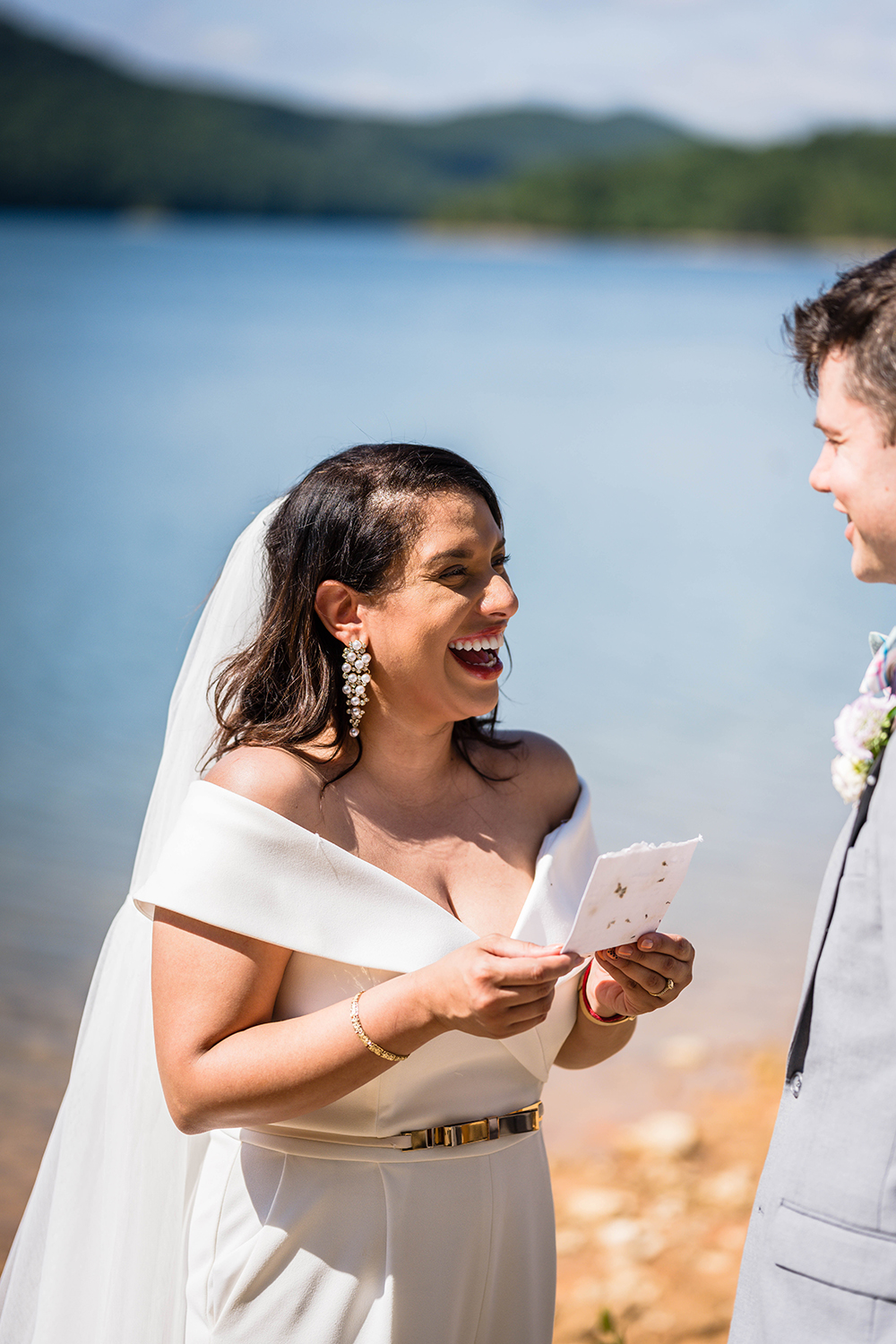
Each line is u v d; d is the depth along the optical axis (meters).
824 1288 1.62
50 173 178.00
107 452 21.98
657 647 11.57
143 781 7.99
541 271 112.94
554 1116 4.98
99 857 6.85
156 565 14.07
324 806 1.99
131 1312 2.11
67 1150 2.24
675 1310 3.83
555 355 44.84
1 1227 4.00
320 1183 1.93
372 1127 1.92
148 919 2.23
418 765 2.08
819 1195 1.64
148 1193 2.12
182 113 184.12
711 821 7.55
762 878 6.80
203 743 2.24
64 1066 4.91
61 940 5.88
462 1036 1.95
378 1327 1.88
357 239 185.50
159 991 1.89
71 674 10.28
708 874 6.86
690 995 5.76
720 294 84.25
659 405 31.73
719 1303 3.86
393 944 1.89
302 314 59.81
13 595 12.68
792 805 7.82
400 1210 1.91
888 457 1.61
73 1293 2.20
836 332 1.64
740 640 11.86
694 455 24.22
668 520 18.05
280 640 2.06
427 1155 1.94
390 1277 1.89
